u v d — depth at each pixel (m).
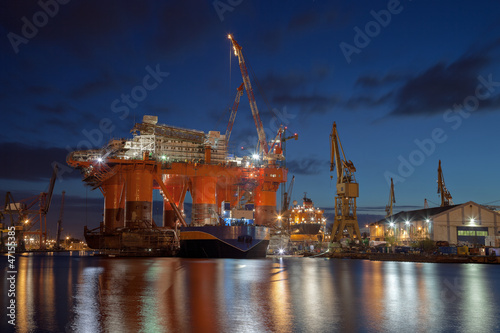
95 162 112.94
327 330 22.69
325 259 99.88
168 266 70.56
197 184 122.06
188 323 24.03
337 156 118.75
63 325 23.52
